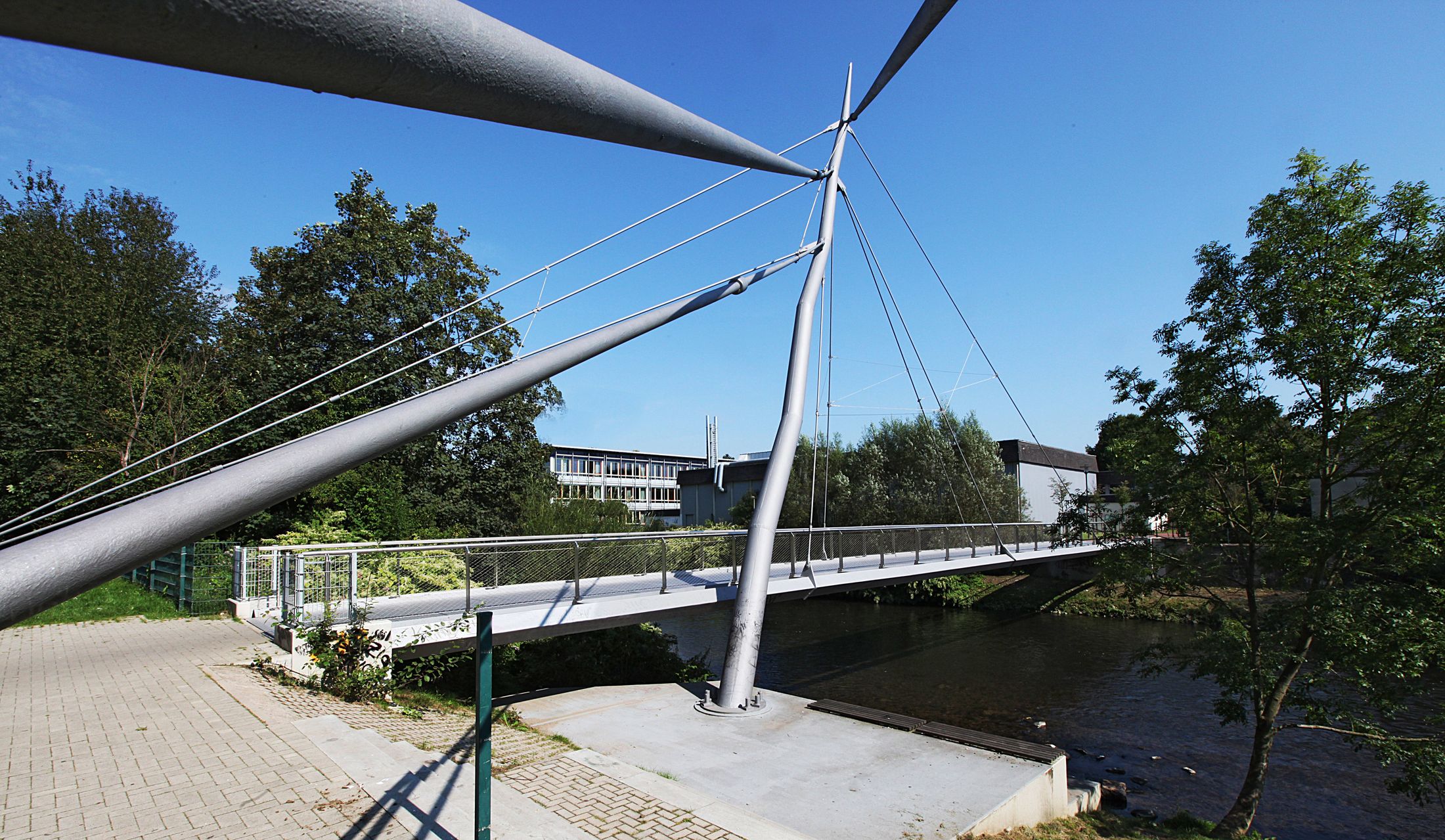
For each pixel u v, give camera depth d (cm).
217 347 2541
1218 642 976
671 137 241
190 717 679
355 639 867
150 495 135
